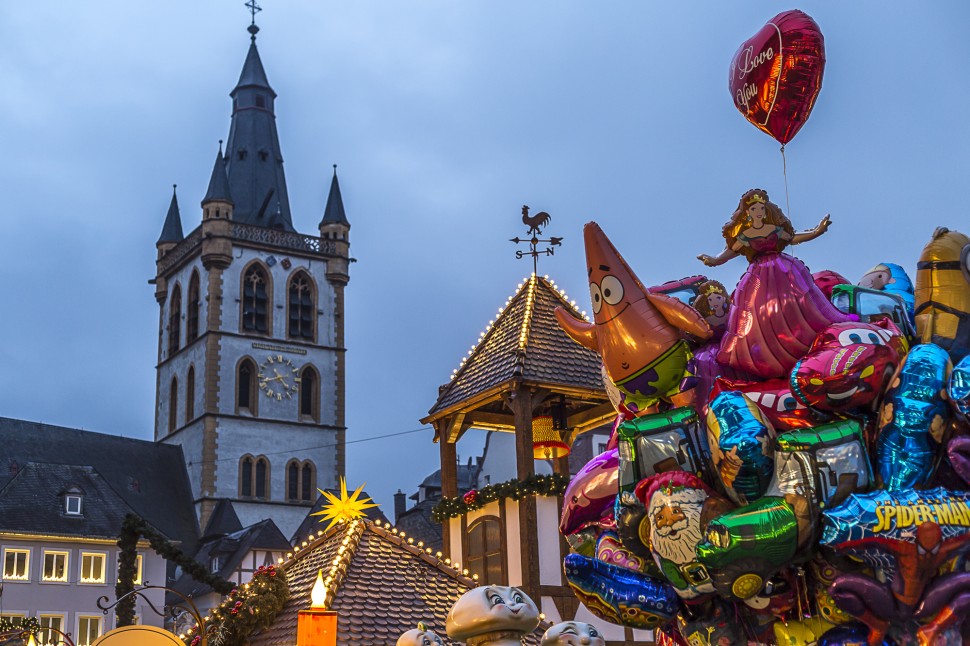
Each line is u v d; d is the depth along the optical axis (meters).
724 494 7.62
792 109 8.65
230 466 95.00
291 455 97.75
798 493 7.21
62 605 64.50
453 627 8.23
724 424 7.42
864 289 8.48
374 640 14.18
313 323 101.94
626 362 8.23
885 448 7.41
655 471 7.74
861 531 7.09
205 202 100.31
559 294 20.38
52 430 90.12
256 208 104.69
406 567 15.81
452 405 19.34
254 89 108.75
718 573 7.29
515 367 18.36
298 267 102.06
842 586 7.22
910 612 7.22
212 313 97.50
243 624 14.72
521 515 18.05
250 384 98.12
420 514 71.12
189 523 92.19
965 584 7.14
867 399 7.45
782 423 7.62
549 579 17.91
